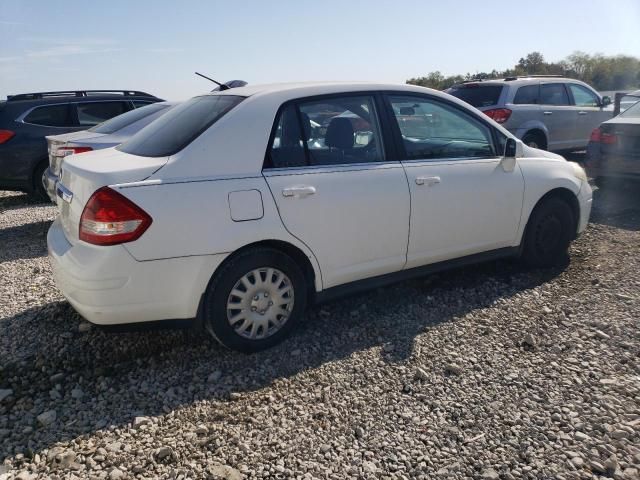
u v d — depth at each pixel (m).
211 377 3.26
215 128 3.34
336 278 3.72
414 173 3.94
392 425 2.78
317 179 3.54
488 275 4.80
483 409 2.88
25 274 5.16
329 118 3.72
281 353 3.53
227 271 3.30
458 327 3.82
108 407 3.00
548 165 4.77
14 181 8.48
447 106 4.27
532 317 3.93
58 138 6.88
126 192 3.03
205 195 3.18
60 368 3.41
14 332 3.86
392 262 3.94
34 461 2.56
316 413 2.89
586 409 2.83
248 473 2.45
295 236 3.47
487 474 2.40
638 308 3.96
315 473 2.45
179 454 2.59
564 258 5.18
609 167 7.26
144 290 3.10
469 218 4.24
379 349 3.55
